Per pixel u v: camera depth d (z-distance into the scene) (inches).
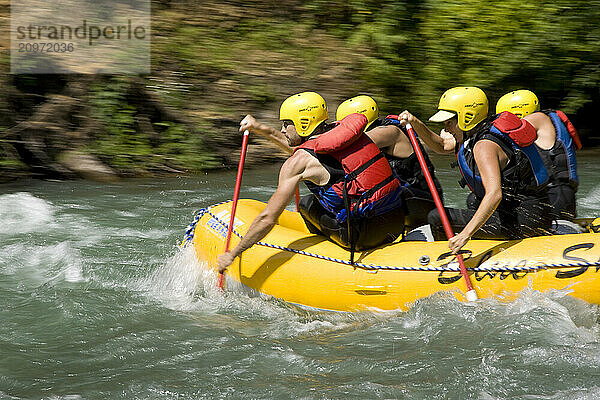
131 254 774.5
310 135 608.7
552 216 575.5
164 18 1466.5
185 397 486.9
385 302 578.2
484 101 574.9
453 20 1434.5
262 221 586.9
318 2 1547.7
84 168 1179.9
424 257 576.4
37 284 694.5
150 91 1302.9
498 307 553.3
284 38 1497.3
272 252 622.5
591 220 610.9
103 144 1227.9
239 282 633.0
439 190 634.2
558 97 1521.9
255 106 1363.2
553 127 593.0
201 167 1234.6
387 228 595.8
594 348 523.8
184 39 1435.8
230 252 610.9
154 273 714.2
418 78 1440.7
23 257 769.6
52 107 1221.7
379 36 1456.7
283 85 1401.3
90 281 699.4
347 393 485.1
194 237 686.5
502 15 1425.9
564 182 584.4
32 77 1235.9
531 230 571.8
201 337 577.6
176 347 561.0
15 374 520.7
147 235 843.4
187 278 678.5
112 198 1023.6
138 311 630.5
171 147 1261.1
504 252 562.6
